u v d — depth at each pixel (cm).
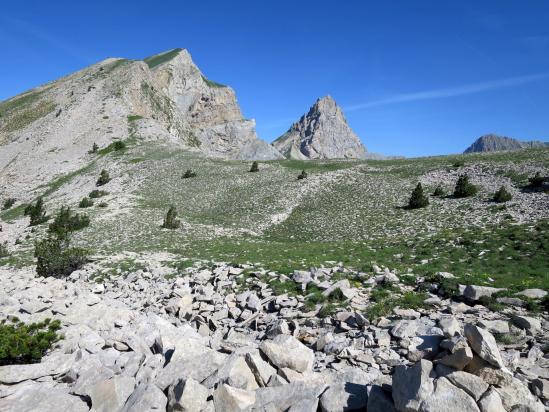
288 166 8612
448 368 681
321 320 1412
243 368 790
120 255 3189
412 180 6138
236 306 1723
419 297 1507
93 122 11769
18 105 13962
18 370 888
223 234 4419
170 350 943
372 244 3222
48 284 1972
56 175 8725
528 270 1989
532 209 3841
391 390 710
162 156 9169
